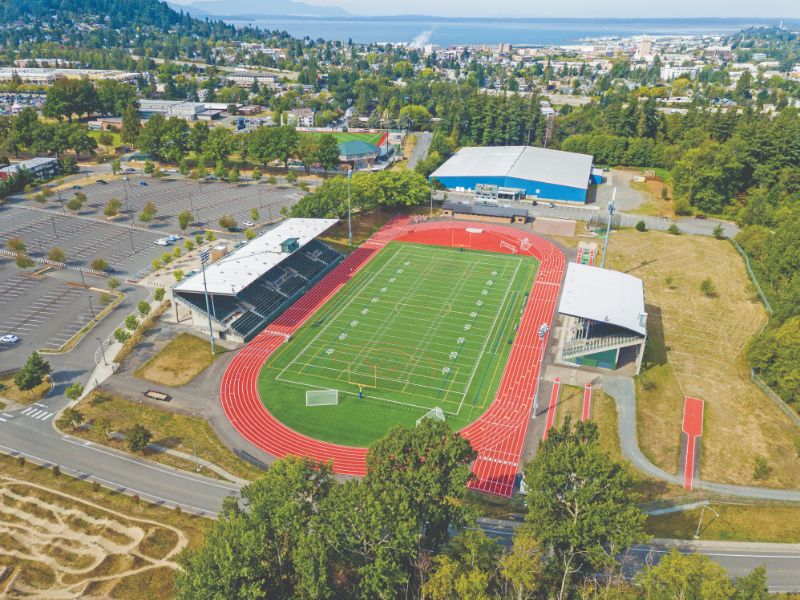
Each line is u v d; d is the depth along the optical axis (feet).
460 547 220.02
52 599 232.94
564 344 405.59
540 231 622.54
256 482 236.63
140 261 536.42
